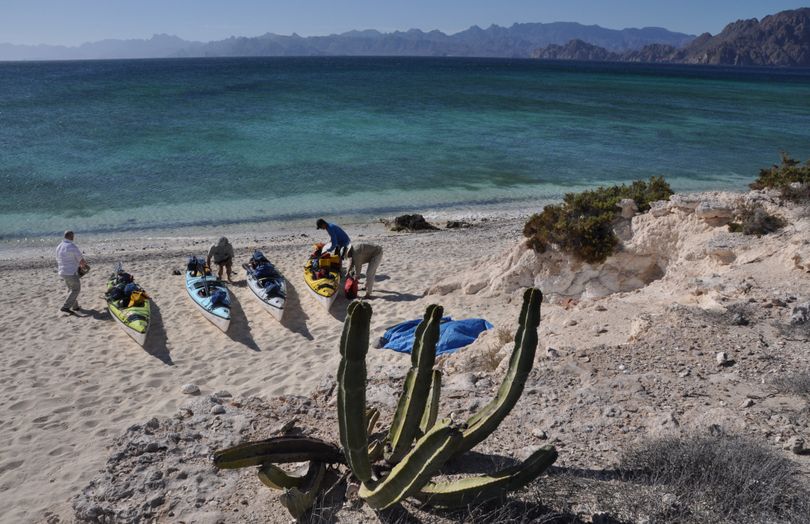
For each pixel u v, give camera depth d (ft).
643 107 237.25
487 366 25.98
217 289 44.14
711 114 216.33
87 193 85.97
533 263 42.37
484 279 44.60
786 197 38.19
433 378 16.38
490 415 14.97
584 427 18.08
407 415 14.69
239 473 17.52
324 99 233.76
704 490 13.99
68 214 76.84
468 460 16.56
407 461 12.50
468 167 109.70
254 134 138.62
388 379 24.26
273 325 40.70
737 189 96.63
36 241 67.21
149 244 66.18
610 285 40.88
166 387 31.86
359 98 241.76
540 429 18.10
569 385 21.24
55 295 47.26
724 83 477.36
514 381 14.75
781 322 25.48
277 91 272.31
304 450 15.10
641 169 111.75
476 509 13.37
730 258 35.55
